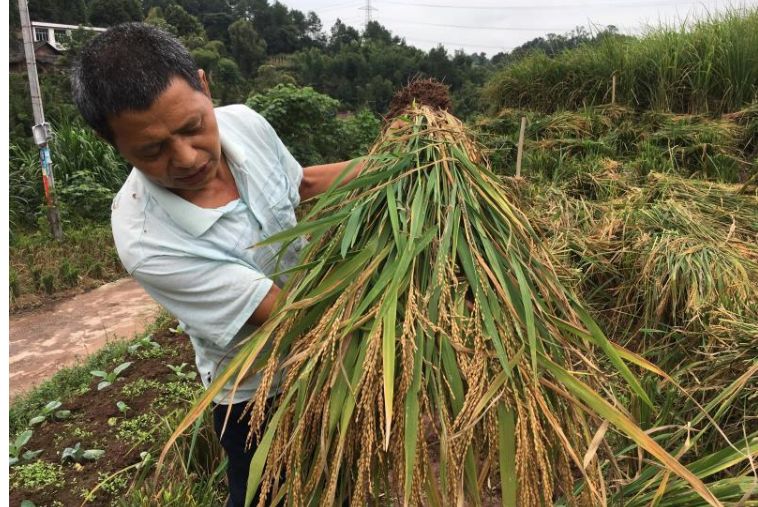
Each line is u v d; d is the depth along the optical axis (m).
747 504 1.19
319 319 1.19
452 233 1.21
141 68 1.01
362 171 1.44
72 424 2.90
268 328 1.14
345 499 1.15
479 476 1.05
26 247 6.50
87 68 1.03
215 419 1.54
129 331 4.41
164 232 1.24
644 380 2.06
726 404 1.42
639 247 2.94
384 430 1.01
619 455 1.54
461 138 1.46
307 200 1.56
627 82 5.66
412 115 1.58
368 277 1.16
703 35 5.47
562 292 1.27
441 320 1.08
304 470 1.11
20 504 2.33
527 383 1.03
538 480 0.99
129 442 2.68
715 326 2.17
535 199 3.68
